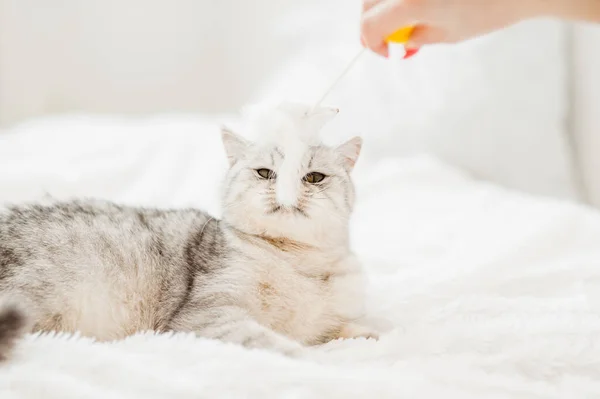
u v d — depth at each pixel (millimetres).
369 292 1760
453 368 1191
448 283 1776
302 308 1518
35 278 1332
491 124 3340
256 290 1479
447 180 2967
